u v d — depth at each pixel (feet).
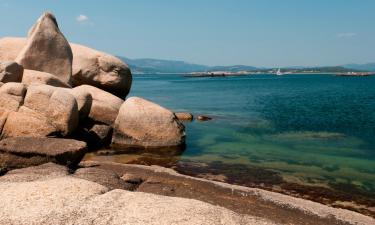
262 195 53.47
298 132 108.58
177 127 86.69
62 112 74.02
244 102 208.13
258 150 85.25
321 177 65.92
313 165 73.31
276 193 56.13
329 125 122.01
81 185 35.88
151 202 33.32
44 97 74.43
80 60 112.68
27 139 59.16
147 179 57.16
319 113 153.79
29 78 85.92
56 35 100.27
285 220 45.06
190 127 115.03
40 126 72.74
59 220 30.09
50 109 74.02
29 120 72.95
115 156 76.28
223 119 133.69
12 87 74.59
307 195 57.00
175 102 207.51
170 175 61.00
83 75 111.86
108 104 91.45
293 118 138.00
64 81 100.07
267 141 95.40
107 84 114.42
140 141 84.02
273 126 118.83
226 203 49.49
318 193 57.93
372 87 365.40
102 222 30.09
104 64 114.21
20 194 33.55
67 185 35.58
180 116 131.64
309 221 45.29
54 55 99.14
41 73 88.48
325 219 46.26
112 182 48.21
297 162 75.31
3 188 35.01
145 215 30.94
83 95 82.79
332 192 58.54
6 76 80.28
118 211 31.60
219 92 299.79
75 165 58.39
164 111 87.15
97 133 83.30
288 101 214.07
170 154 79.77
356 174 67.92
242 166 71.82
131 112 84.94
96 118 89.30
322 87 374.02
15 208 31.37
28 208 31.42
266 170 69.41
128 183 50.96
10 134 72.64
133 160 73.92
